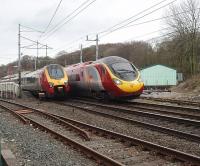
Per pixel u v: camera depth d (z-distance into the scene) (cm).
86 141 1316
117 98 2834
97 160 1001
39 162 994
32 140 1334
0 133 1485
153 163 974
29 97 4225
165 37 6200
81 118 2008
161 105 2378
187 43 5878
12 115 2253
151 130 1509
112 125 1681
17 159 1026
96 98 3106
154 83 6925
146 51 7931
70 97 3766
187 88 4100
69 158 1045
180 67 6309
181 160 973
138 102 2706
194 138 1268
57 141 1327
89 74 3047
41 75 3472
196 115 1875
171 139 1305
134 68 2755
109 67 2728
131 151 1127
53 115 2061
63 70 3428
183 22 5906
